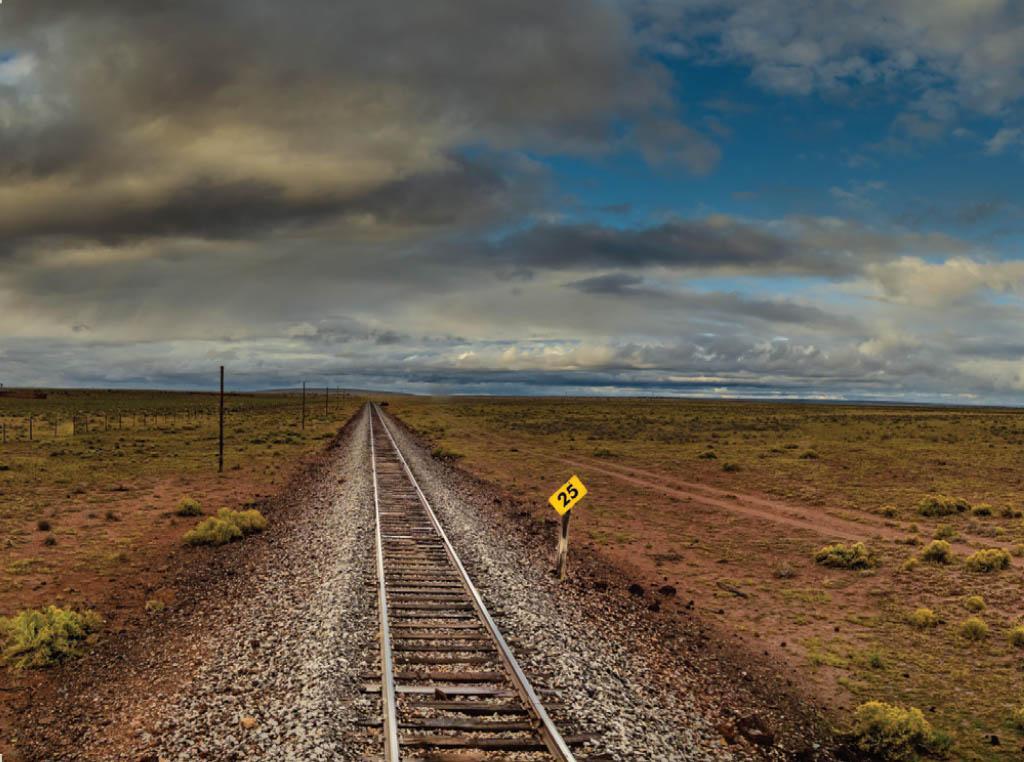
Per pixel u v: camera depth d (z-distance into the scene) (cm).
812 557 2109
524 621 1246
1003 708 1105
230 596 1475
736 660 1269
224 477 3512
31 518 2356
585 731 854
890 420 9988
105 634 1280
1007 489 3428
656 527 2541
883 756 941
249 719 859
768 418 10494
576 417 10788
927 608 1644
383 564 1638
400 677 977
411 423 9081
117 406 12244
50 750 852
